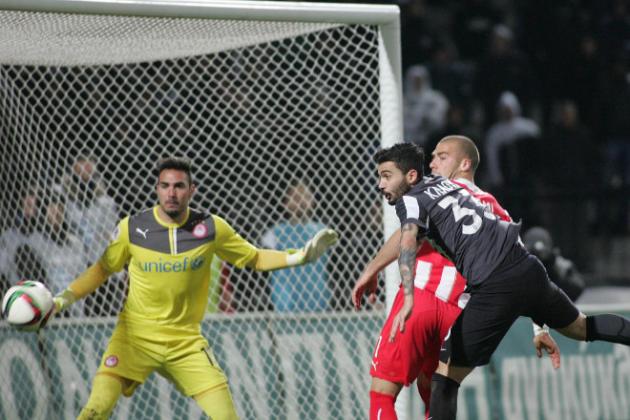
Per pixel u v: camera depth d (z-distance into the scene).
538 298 16.75
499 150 41.88
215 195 23.55
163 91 23.86
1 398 22.06
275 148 25.20
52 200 22.78
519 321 25.69
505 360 25.48
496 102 44.00
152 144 25.41
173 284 18.64
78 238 23.14
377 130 27.09
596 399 25.92
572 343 25.95
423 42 46.25
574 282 26.16
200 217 19.03
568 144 41.34
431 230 16.72
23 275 22.62
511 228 16.80
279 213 24.55
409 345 17.56
